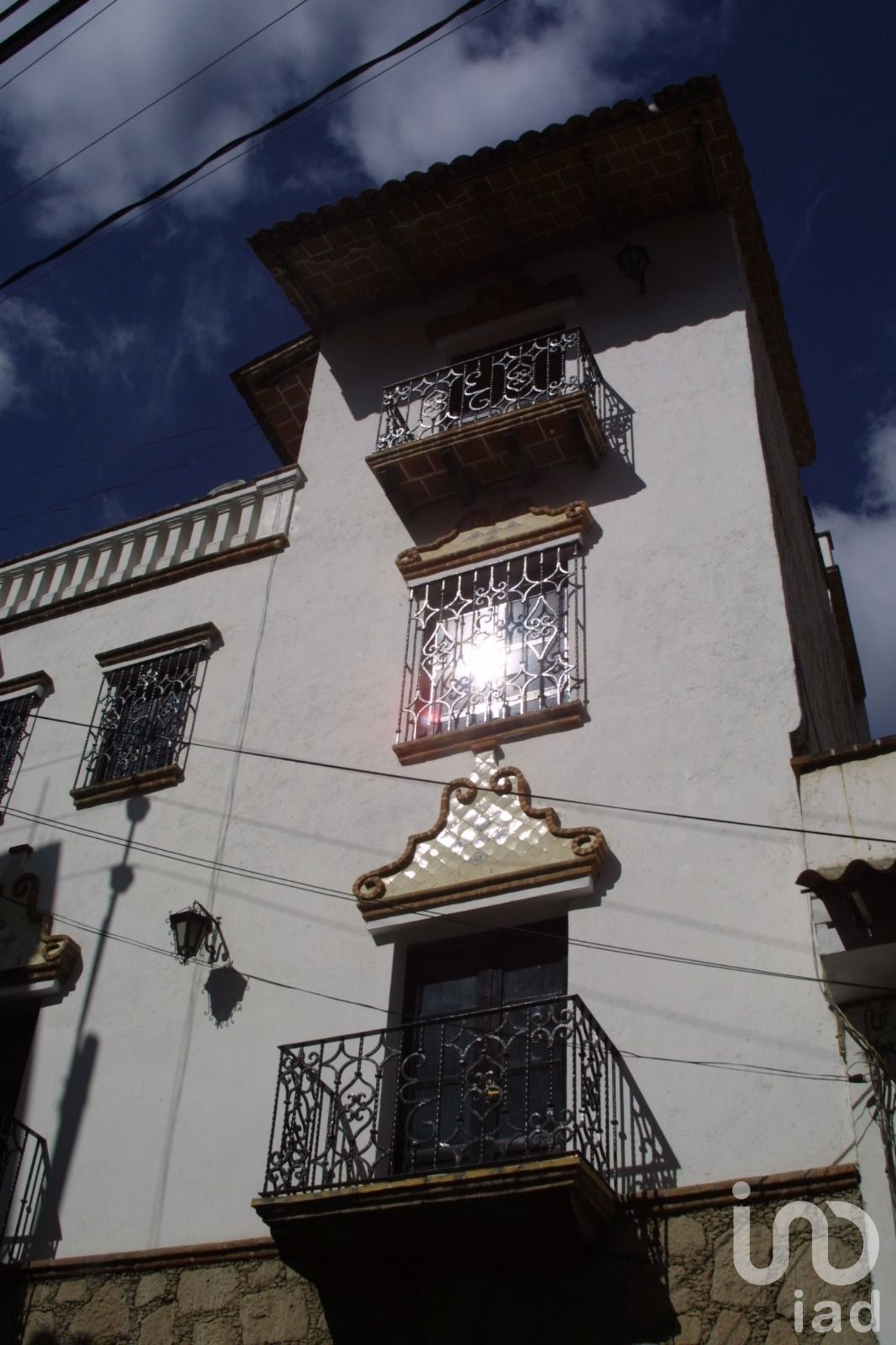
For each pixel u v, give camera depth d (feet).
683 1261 28.55
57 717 48.01
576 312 49.08
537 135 47.96
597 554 41.70
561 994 33.96
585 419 43.01
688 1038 31.50
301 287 53.11
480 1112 32.32
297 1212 30.27
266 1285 32.35
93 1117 37.24
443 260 52.08
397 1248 30.32
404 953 36.58
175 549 51.06
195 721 44.91
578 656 39.40
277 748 42.68
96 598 51.01
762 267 50.55
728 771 35.19
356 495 48.55
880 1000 30.04
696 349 45.88
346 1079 34.50
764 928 32.32
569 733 37.96
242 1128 35.24
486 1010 31.83
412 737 40.60
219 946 38.93
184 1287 33.12
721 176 48.55
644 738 36.86
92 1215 35.42
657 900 33.91
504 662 40.86
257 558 48.67
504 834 36.63
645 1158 30.25
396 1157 32.94
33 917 42.11
